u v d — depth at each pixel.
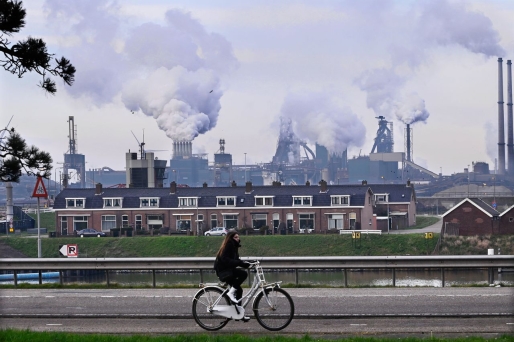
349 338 48.22
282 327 53.75
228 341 46.06
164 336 48.12
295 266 87.00
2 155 62.28
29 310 64.69
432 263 86.44
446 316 58.94
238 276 54.12
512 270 138.62
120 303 68.31
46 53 58.72
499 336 49.72
